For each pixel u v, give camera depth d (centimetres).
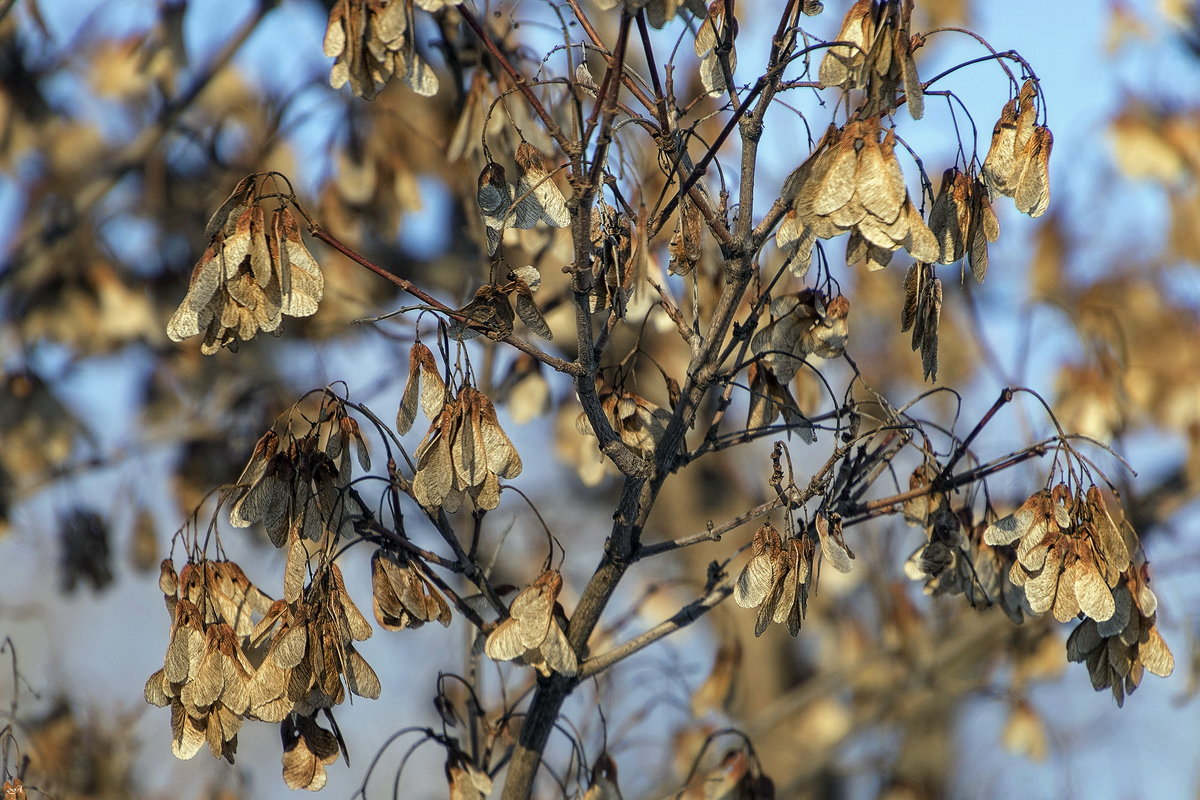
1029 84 496
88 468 1136
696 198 500
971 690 1255
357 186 961
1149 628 514
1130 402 1268
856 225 448
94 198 1158
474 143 791
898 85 468
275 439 504
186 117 1240
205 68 1131
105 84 1105
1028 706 1264
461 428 483
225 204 458
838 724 1533
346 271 1054
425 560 538
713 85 532
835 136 460
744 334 516
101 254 1182
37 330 1156
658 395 945
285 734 503
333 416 518
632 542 538
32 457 1131
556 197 506
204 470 1147
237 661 480
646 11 452
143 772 1062
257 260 452
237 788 1057
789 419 565
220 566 503
